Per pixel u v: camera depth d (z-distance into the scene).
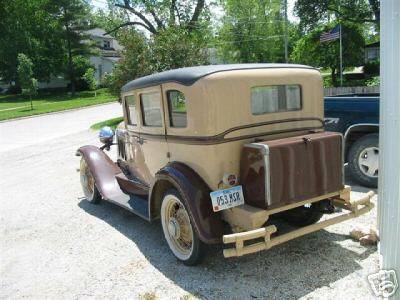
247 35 38.94
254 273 4.02
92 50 48.00
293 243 4.58
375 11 31.09
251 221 3.68
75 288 4.09
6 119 26.69
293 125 4.41
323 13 33.06
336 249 4.37
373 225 4.84
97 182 6.16
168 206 4.44
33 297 4.00
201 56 17.56
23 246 5.27
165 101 4.46
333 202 4.46
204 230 3.90
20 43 44.81
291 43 41.06
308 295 3.58
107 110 29.16
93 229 5.62
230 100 3.97
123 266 4.44
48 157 12.02
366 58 38.97
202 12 31.23
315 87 4.57
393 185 2.93
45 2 44.97
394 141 2.86
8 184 8.98
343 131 6.57
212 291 3.78
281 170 3.76
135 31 17.92
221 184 3.96
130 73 17.08
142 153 5.28
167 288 3.91
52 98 42.34
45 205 7.02
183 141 4.27
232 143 4.01
